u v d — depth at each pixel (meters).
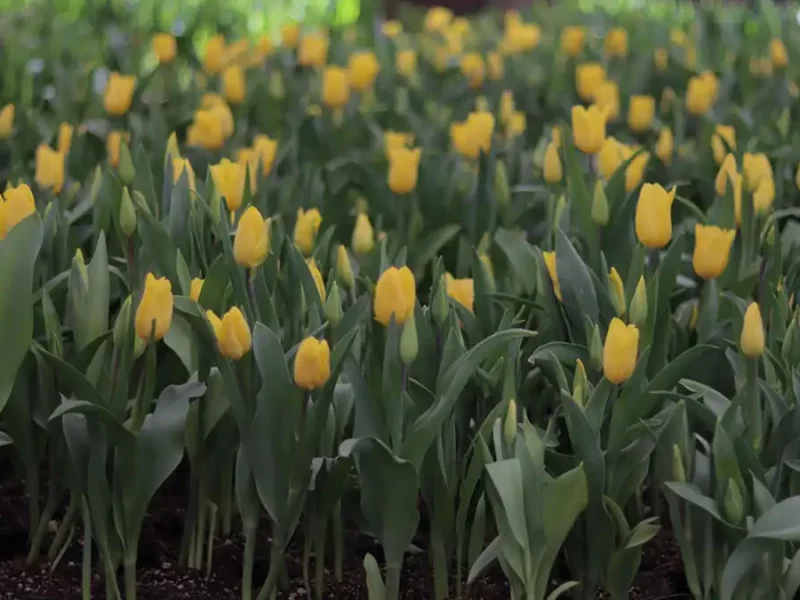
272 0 7.47
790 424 1.98
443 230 3.01
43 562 2.34
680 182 3.39
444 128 4.08
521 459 1.89
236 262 2.09
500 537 1.94
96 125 3.91
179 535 2.49
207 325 1.97
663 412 2.09
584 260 2.68
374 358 2.07
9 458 2.58
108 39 5.74
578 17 7.10
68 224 2.66
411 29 7.49
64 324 2.42
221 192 2.41
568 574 2.28
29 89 4.42
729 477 1.88
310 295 2.18
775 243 2.46
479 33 6.57
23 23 6.18
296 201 3.19
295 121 4.17
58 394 2.16
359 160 3.40
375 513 1.99
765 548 1.81
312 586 2.27
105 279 2.14
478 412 2.20
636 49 5.96
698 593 2.02
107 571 2.12
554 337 2.31
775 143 3.86
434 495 2.07
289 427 1.95
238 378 1.96
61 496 2.34
